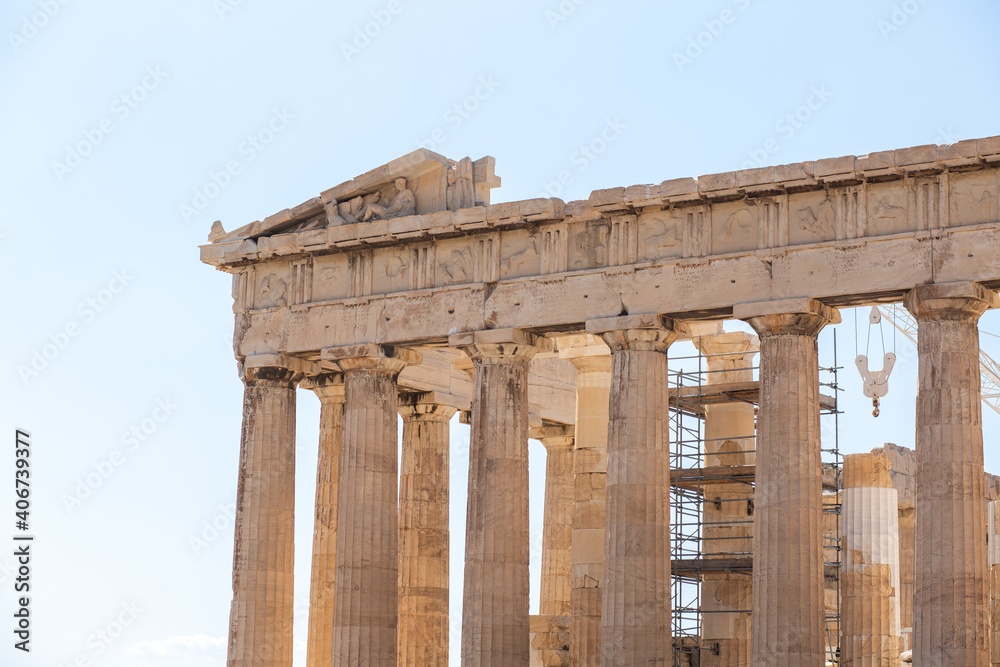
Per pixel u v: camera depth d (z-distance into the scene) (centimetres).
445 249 6138
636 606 5494
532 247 5947
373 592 6106
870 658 5847
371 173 6278
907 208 5253
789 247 5416
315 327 6375
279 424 6469
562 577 7788
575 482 6938
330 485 6938
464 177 6159
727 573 6431
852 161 5291
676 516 6588
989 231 5088
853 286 5278
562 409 7881
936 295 5109
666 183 5603
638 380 5647
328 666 6788
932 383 5112
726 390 6619
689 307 5566
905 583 8238
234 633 6319
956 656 4922
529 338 5947
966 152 5100
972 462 5050
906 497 8225
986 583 5003
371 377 6253
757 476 5394
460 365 6919
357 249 6341
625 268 5703
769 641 5241
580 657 6688
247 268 6612
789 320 5388
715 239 5575
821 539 5319
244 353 6531
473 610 5800
